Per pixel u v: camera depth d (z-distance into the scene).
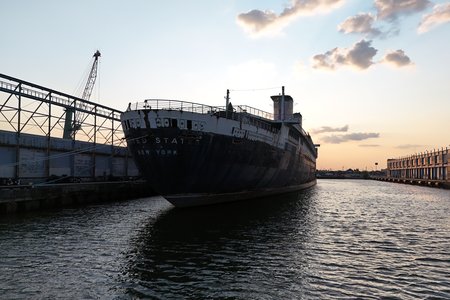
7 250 15.71
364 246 17.47
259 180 36.34
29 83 32.22
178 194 27.72
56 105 36.53
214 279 12.19
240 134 29.80
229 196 32.66
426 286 11.70
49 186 30.56
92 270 13.04
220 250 16.06
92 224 22.50
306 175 65.62
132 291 11.05
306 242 18.05
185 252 15.65
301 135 52.28
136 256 14.96
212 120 26.67
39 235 18.92
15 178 29.98
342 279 12.33
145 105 26.48
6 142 30.52
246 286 11.56
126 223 22.89
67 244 16.94
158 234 19.38
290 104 53.50
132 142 26.95
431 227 23.61
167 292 10.99
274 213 28.41
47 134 35.25
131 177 49.09
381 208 35.94
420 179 105.69
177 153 25.80
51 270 12.99
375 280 12.26
